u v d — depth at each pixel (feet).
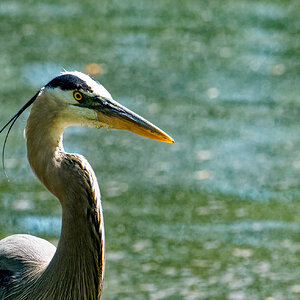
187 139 46.03
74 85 20.01
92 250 19.97
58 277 20.13
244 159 43.78
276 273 33.27
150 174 41.81
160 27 65.46
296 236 36.24
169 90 52.70
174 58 58.49
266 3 72.64
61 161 19.99
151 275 32.81
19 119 47.50
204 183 41.11
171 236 36.17
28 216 36.83
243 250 35.04
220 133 46.80
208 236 36.22
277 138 46.32
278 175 42.14
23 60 56.34
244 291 31.68
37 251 22.77
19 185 40.29
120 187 40.29
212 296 31.22
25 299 21.13
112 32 63.93
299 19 67.62
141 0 73.67
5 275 22.12
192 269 33.50
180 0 73.67
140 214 37.86
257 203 39.29
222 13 69.41
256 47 61.16
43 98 20.17
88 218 19.80
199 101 51.26
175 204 38.93
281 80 55.01
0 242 23.57
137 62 57.47
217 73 55.98
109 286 31.83
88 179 19.80
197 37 63.26
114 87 52.54
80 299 20.17
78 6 71.31
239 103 51.19
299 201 39.50
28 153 20.47
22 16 67.36
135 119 20.31
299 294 31.50
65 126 20.40
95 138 46.16
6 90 50.78
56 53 58.18
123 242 35.42
